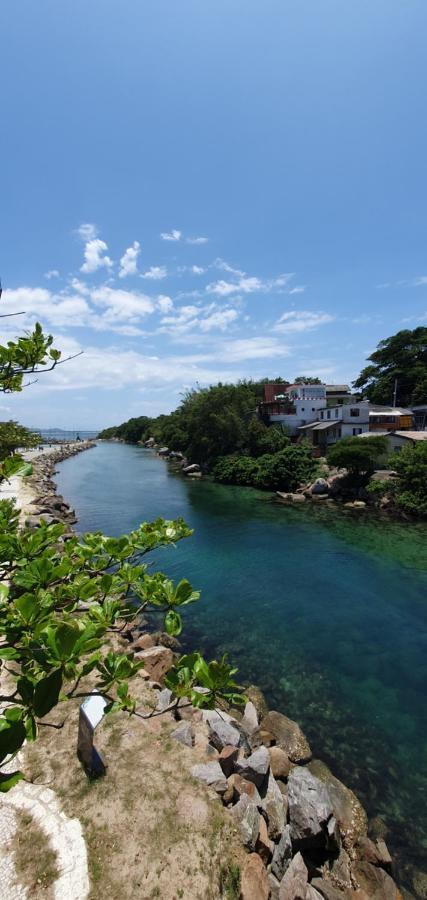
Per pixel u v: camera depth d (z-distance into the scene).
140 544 3.58
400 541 20.66
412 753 7.84
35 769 5.64
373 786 7.10
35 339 3.23
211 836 4.98
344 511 26.97
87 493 35.56
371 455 28.50
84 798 5.26
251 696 9.25
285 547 19.83
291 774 6.70
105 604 2.87
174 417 73.44
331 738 8.17
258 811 5.63
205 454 49.19
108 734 6.45
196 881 4.48
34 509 23.77
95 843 4.72
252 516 26.02
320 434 45.25
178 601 3.11
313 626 12.52
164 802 5.33
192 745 6.59
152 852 4.70
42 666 1.88
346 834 6.09
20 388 3.35
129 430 122.31
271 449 42.56
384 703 9.23
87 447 98.38
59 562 3.09
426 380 50.34
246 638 11.84
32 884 4.25
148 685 8.13
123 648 9.97
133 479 44.44
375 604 13.98
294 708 9.05
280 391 62.41
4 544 2.71
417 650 11.31
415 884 5.60
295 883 4.76
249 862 4.79
